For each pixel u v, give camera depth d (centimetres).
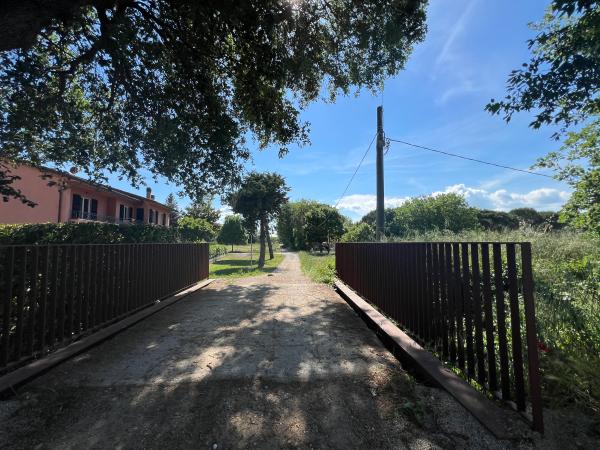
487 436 187
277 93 682
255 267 1978
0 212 1528
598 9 346
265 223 2436
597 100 418
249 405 227
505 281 226
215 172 743
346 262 775
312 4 595
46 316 316
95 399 236
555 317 327
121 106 639
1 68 422
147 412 219
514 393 216
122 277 467
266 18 494
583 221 563
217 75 712
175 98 653
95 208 2211
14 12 312
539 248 605
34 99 477
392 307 434
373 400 233
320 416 213
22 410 220
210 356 327
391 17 575
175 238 1433
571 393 219
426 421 204
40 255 313
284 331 422
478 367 245
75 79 600
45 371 280
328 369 290
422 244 342
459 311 270
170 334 409
